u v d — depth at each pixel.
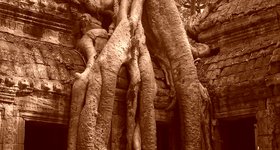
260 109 10.87
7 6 9.76
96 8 11.29
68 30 10.95
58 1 10.88
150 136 10.17
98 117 9.48
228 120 11.82
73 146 9.19
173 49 11.48
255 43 11.79
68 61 10.10
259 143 10.84
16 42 9.55
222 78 11.88
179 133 11.20
